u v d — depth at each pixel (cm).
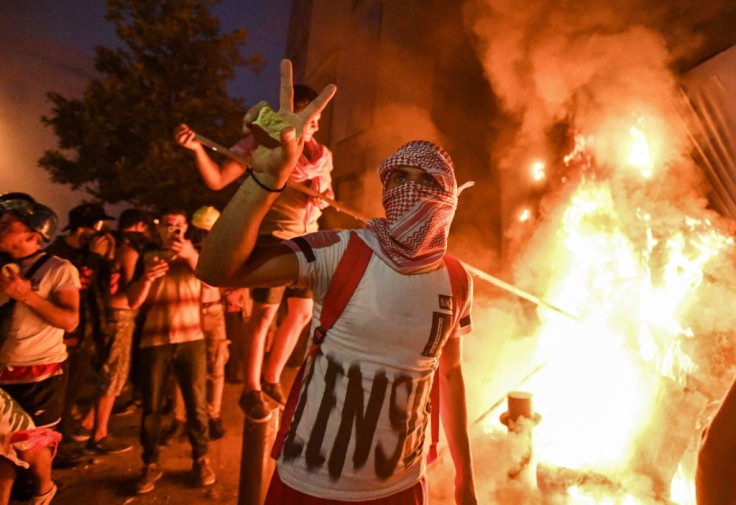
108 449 413
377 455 126
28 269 275
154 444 352
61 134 1062
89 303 405
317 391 129
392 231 131
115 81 1006
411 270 132
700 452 106
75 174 1060
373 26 830
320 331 131
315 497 123
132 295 337
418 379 133
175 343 354
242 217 114
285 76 119
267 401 244
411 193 130
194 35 1045
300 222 256
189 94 1049
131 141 1036
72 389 410
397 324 128
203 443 363
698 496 107
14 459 235
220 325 464
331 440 125
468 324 152
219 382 459
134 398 527
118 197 1066
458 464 160
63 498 338
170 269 360
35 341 273
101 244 420
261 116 113
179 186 1005
